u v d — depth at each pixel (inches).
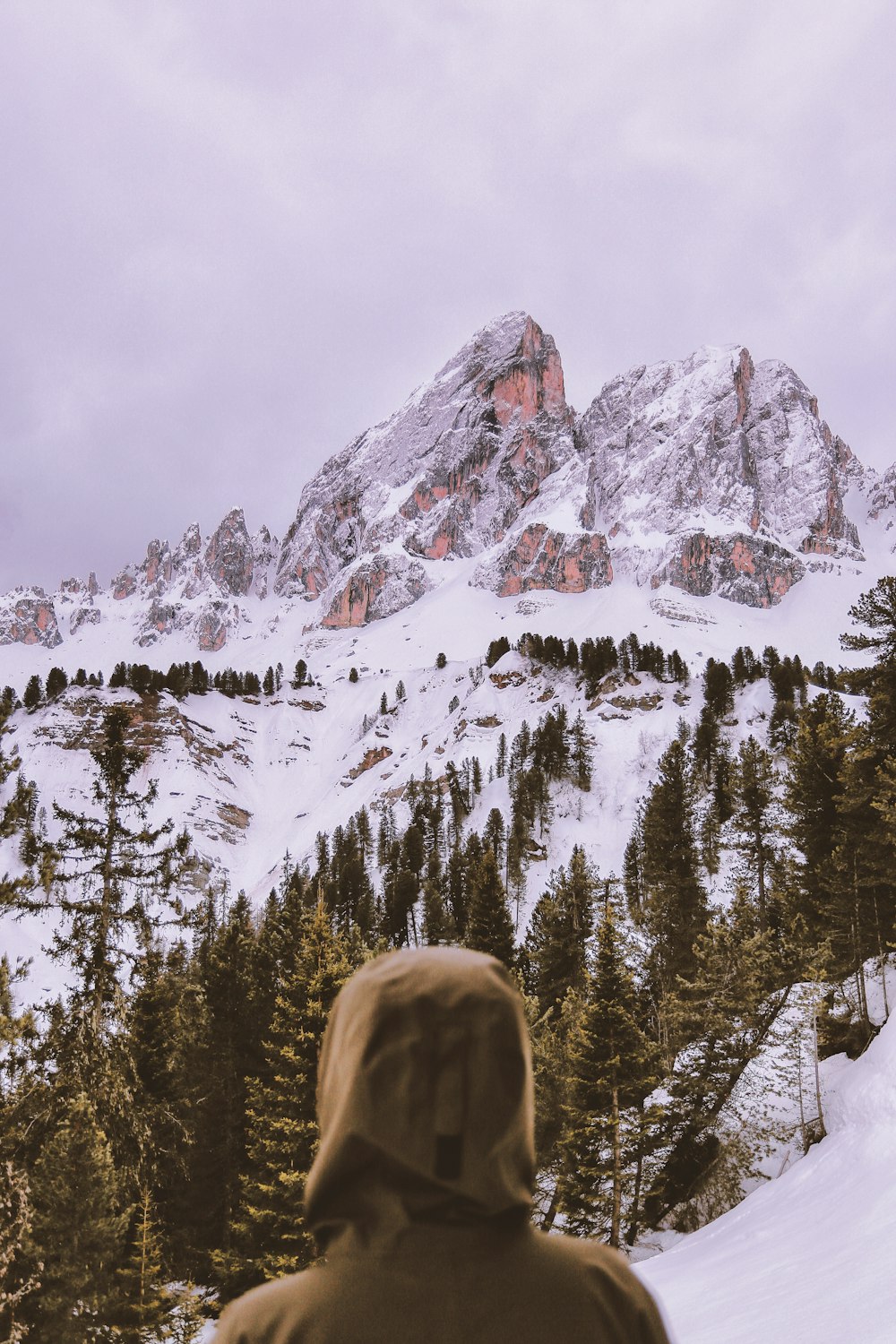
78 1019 717.9
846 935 1528.1
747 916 1774.1
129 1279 850.8
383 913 4045.3
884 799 1354.6
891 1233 717.9
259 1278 1000.9
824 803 1771.7
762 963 1437.0
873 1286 601.0
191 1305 911.7
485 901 1914.4
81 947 731.4
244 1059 1346.0
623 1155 1233.4
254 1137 1125.1
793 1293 671.8
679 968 2129.7
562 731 6368.1
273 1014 1344.7
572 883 2568.9
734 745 5738.2
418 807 6274.6
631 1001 1253.1
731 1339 608.4
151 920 767.1
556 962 2197.3
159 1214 1182.9
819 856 1772.9
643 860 3422.7
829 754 1765.5
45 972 2684.5
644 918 2317.9
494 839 5231.3
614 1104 1187.9
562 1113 1311.5
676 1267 977.5
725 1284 798.5
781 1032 1336.1
